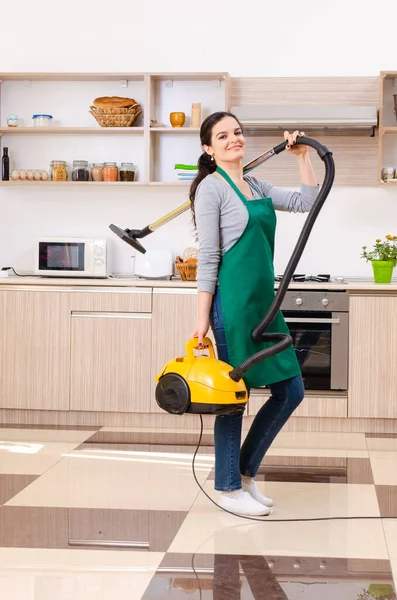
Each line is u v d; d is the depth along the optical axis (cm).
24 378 485
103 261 507
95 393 481
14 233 543
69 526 280
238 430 297
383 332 464
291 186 525
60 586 223
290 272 271
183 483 345
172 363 283
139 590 220
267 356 268
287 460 394
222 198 290
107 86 534
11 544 260
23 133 539
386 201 520
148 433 459
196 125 515
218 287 292
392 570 237
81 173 523
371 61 520
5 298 485
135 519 290
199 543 262
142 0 531
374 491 335
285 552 253
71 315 482
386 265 482
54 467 372
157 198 534
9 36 540
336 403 467
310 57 523
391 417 464
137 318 478
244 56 527
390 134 518
